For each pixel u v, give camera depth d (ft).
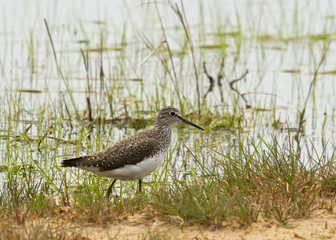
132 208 27.91
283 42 71.87
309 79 60.70
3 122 49.67
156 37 70.85
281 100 55.88
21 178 36.55
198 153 41.04
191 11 81.51
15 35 71.92
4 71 61.67
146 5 81.20
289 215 26.20
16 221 26.04
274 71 63.26
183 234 24.50
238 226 24.85
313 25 76.64
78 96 56.39
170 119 35.29
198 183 31.07
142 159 32.91
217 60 62.49
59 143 45.14
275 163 31.40
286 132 47.83
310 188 28.43
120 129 49.47
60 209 28.04
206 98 56.54
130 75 61.26
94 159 31.76
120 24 76.02
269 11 77.05
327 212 26.73
